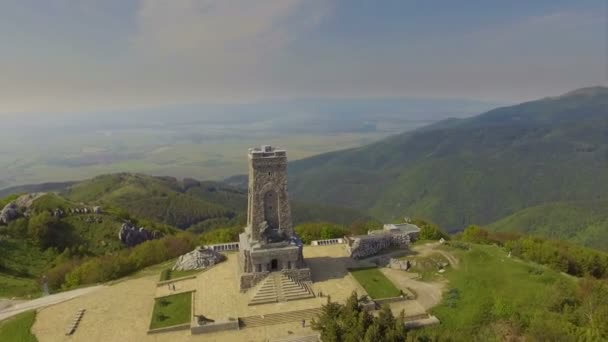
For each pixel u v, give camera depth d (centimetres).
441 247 9569
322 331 5691
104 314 6956
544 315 6312
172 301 7188
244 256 7462
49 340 6209
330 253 9538
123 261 9419
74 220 13312
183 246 10425
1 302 8450
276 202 7706
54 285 9400
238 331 6328
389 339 5166
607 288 6862
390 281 7919
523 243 9438
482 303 6850
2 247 11256
